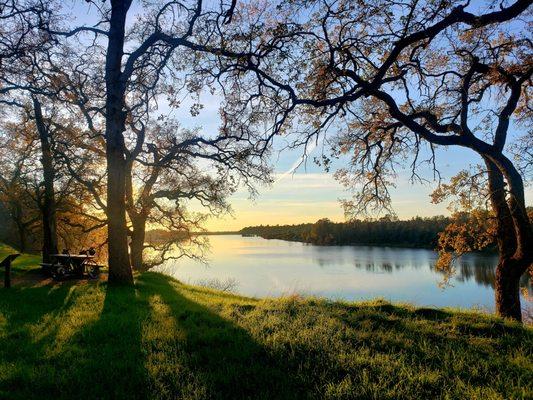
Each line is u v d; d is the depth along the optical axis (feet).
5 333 25.34
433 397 17.56
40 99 66.95
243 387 18.33
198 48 42.78
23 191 102.68
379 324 27.48
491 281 182.09
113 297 37.58
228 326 26.78
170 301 37.58
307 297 38.19
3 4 46.14
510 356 21.70
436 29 31.40
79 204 101.91
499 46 44.29
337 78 38.52
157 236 113.80
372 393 17.56
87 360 20.84
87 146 72.69
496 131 48.75
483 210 50.85
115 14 48.44
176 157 63.72
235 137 47.85
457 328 26.76
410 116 39.83
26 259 72.95
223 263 276.62
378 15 34.81
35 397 17.16
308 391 17.66
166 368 20.06
